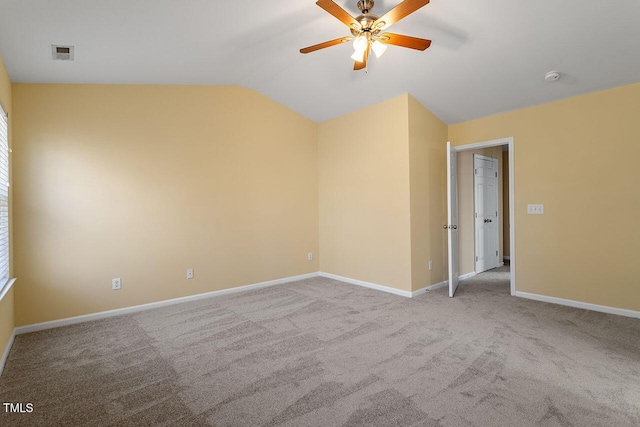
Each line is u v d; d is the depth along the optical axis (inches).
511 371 89.7
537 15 99.9
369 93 165.8
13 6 82.1
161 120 153.3
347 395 79.7
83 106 135.5
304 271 204.8
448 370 90.7
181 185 158.4
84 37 101.3
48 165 128.4
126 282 144.2
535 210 154.9
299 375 89.4
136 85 147.2
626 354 99.1
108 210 140.3
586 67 123.2
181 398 79.7
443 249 183.8
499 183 246.2
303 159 204.5
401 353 101.4
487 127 171.6
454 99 158.9
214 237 168.4
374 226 177.6
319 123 211.3
